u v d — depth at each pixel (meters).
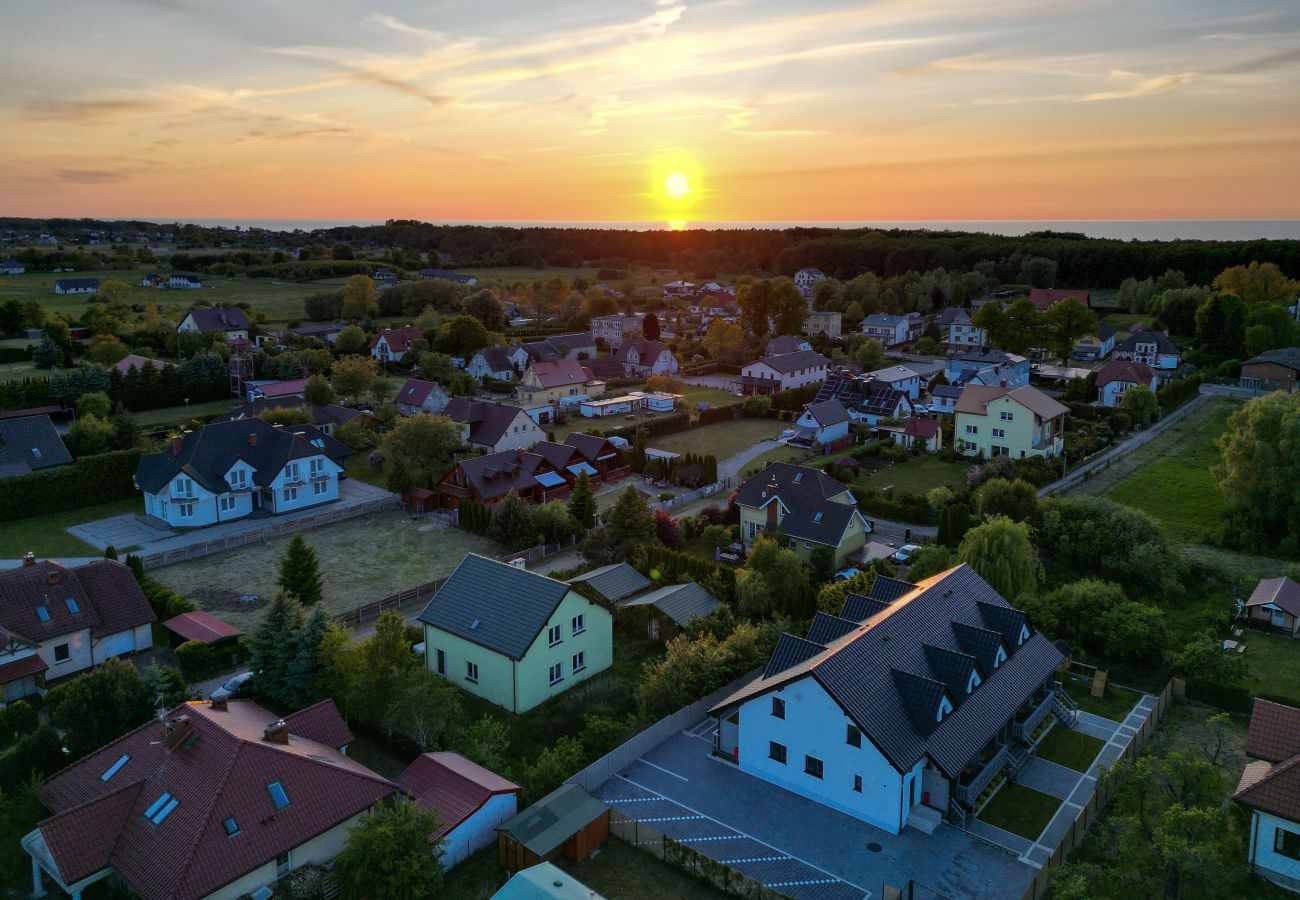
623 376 144.38
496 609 47.81
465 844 33.53
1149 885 30.94
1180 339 164.00
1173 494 82.50
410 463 82.62
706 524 74.31
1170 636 51.16
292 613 45.47
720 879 31.95
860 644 38.91
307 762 33.81
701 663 45.38
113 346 123.62
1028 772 40.12
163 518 75.12
